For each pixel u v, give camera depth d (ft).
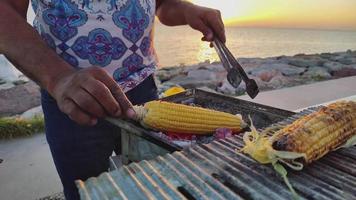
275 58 26.73
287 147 3.03
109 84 3.51
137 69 5.71
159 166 3.14
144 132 4.06
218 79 18.06
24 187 8.42
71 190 5.94
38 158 9.85
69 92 3.40
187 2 6.50
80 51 5.21
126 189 2.82
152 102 4.83
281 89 14.97
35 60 3.86
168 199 2.64
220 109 5.65
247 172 3.03
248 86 5.03
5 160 9.73
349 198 2.66
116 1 5.19
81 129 5.52
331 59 26.09
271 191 2.75
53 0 5.00
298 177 2.98
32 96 15.24
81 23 5.11
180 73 20.04
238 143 3.60
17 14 4.36
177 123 4.71
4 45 4.04
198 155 3.32
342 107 3.71
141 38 5.64
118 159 5.02
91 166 5.83
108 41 5.28
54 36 5.16
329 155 3.41
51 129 5.61
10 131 11.18
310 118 3.48
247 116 5.30
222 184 2.82
